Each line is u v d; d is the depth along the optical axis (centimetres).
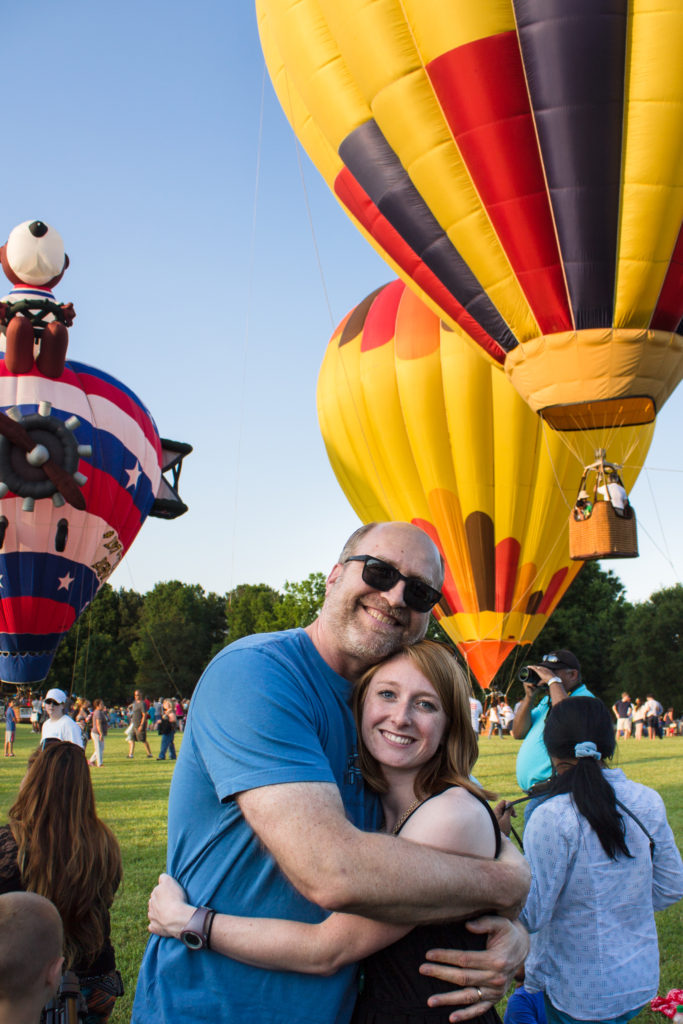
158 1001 200
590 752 294
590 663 4741
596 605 5212
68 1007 260
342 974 199
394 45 931
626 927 286
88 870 301
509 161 912
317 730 209
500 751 1905
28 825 302
